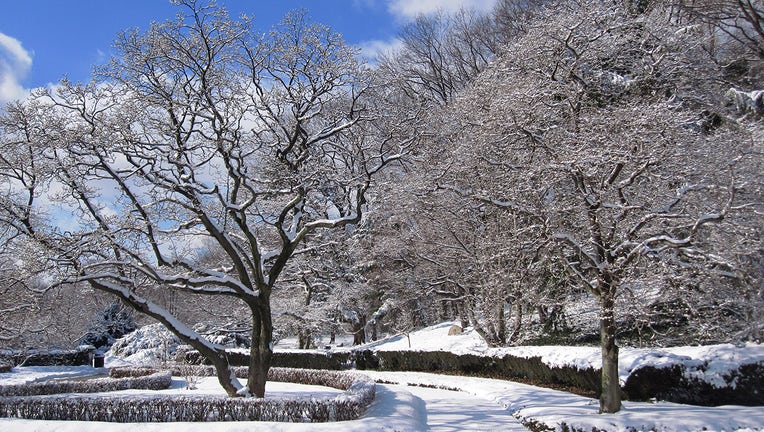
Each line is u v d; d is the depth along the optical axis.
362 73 15.04
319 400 12.09
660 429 9.75
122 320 37.38
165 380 21.72
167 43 13.65
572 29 15.32
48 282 13.70
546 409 12.46
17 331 17.56
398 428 10.83
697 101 18.33
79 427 10.84
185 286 13.69
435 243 22.33
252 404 12.34
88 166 13.47
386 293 28.81
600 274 11.88
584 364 14.76
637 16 19.66
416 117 16.52
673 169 13.12
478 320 24.86
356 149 16.62
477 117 19.62
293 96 14.87
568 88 14.55
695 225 10.65
